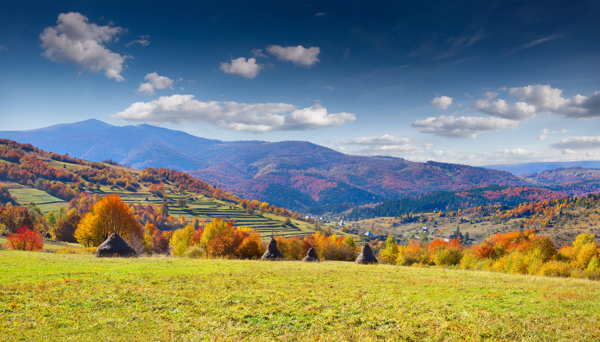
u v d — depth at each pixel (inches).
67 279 904.9
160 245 4697.3
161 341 548.1
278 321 655.1
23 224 4040.4
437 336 577.9
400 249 4074.8
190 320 648.4
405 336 580.4
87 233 2807.6
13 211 4234.7
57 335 555.2
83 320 623.8
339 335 581.9
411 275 1314.0
